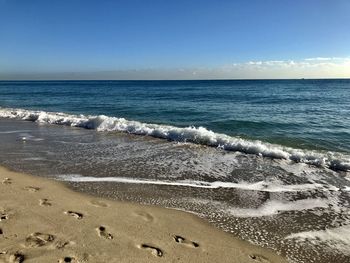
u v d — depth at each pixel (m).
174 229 4.88
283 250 4.49
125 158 8.98
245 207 5.87
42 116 16.69
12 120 16.83
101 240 4.36
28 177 7.14
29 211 5.18
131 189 6.61
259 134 13.30
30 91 59.28
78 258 3.89
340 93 49.53
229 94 47.00
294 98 37.69
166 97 40.19
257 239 4.75
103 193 6.34
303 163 8.73
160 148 10.23
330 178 7.54
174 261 3.98
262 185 7.03
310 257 4.34
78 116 17.55
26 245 4.13
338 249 4.55
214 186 6.90
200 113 21.36
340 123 16.42
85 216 5.11
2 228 4.56
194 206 5.85
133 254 4.07
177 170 7.95
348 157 9.14
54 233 4.48
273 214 5.61
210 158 9.09
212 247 4.43
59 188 6.48
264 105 28.11
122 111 22.64
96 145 10.62
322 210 5.81
